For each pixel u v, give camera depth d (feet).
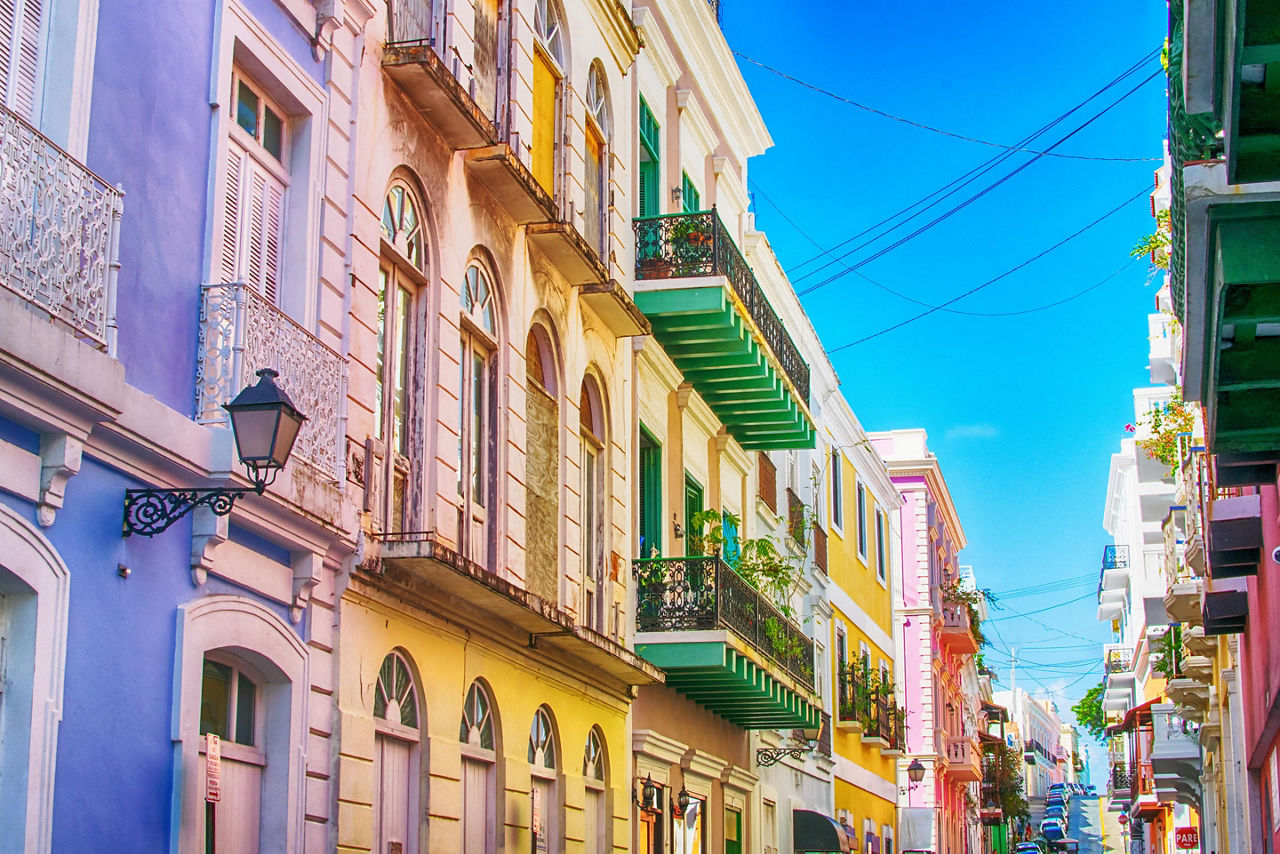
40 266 24.67
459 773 40.93
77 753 26.03
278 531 32.27
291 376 32.40
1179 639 78.59
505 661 44.52
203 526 29.81
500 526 44.60
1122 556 183.52
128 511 27.63
